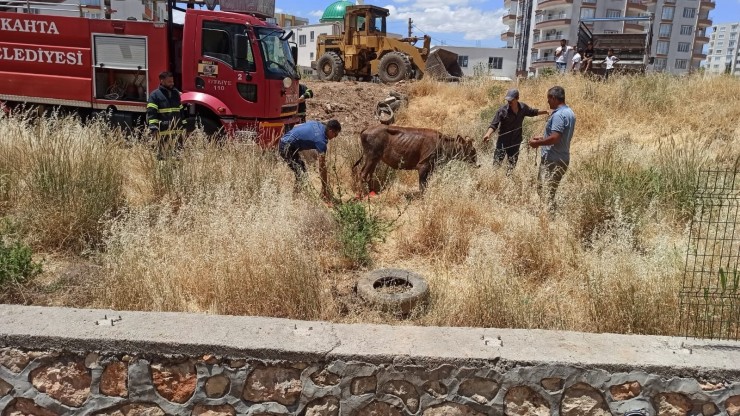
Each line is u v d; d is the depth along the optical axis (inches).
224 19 351.6
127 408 113.0
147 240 170.2
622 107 461.7
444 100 583.5
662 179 255.3
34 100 384.8
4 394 112.8
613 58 643.5
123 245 167.8
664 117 442.3
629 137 412.8
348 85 626.5
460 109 557.9
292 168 267.4
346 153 332.5
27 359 111.3
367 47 736.3
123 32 371.6
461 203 227.8
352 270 193.8
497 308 153.0
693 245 181.8
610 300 153.3
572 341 117.9
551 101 244.2
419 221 230.7
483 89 587.5
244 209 204.8
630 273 161.5
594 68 662.5
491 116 474.6
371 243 215.9
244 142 286.4
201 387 111.4
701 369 108.8
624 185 238.2
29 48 379.2
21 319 117.0
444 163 275.3
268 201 205.5
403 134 277.9
